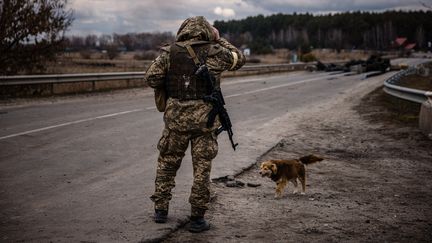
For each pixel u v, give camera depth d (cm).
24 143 932
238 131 1162
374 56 4659
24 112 1377
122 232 480
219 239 482
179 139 483
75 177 699
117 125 1180
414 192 701
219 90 487
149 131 1109
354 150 1010
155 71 477
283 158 896
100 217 524
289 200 632
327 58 9238
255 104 1759
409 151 1008
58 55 2066
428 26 18512
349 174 804
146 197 603
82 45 11169
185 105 471
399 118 1418
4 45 1861
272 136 1111
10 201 579
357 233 514
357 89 2478
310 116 1489
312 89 2467
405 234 517
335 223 545
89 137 1013
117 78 2269
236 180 712
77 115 1334
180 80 470
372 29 18550
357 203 632
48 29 1919
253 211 577
